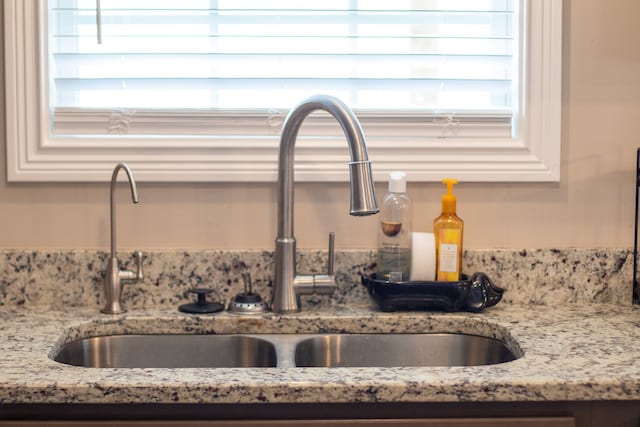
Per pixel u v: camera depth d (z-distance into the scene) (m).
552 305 1.76
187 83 1.79
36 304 1.74
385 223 1.67
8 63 1.74
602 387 1.15
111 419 1.16
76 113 1.78
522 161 1.79
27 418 1.16
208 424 1.15
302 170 1.77
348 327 1.63
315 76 1.80
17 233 1.76
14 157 1.74
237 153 1.77
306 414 1.17
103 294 1.74
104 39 1.80
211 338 1.62
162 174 1.75
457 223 1.69
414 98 1.83
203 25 1.80
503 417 1.18
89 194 1.77
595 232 1.81
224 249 1.76
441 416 1.18
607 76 1.81
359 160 1.42
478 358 1.61
